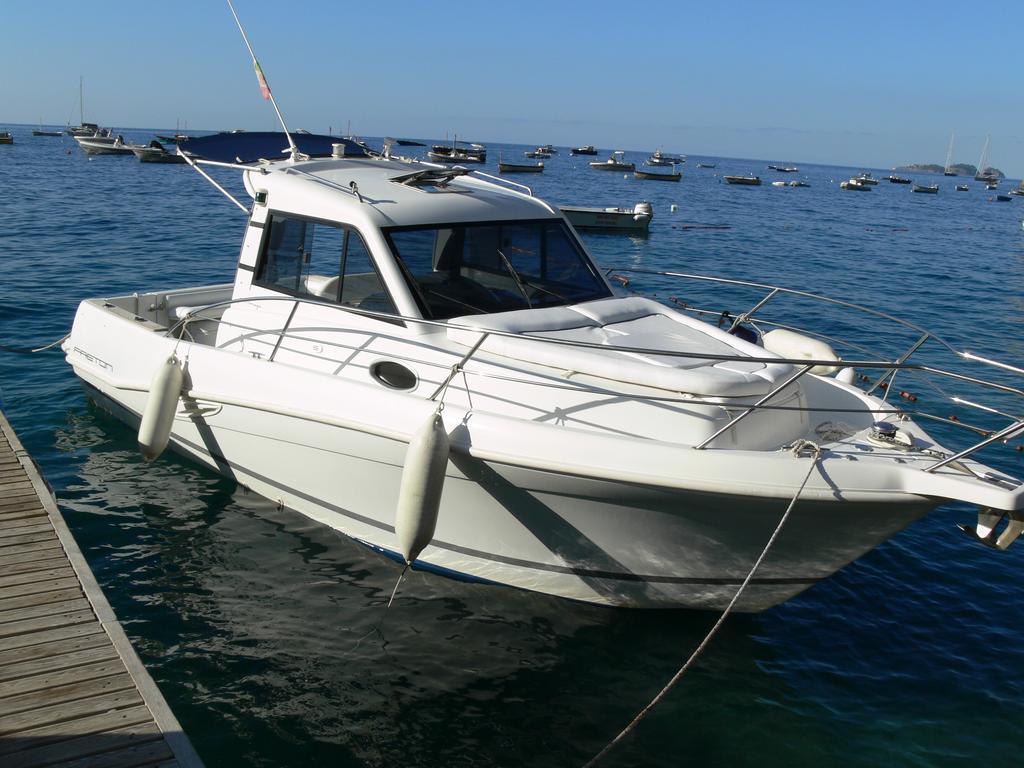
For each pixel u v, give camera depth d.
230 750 4.87
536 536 5.81
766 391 5.71
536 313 6.39
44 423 8.90
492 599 6.30
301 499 6.84
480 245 6.66
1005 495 4.91
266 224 7.07
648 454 5.20
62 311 13.44
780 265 25.84
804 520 5.28
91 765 3.90
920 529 8.12
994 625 6.55
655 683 5.64
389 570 6.58
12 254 18.58
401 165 8.20
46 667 4.53
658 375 5.55
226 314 7.30
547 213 7.10
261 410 6.43
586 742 5.12
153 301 8.84
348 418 5.91
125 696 4.36
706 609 6.20
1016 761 5.13
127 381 7.68
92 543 6.79
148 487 7.64
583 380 5.72
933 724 5.42
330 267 6.61
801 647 6.14
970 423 10.51
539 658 5.78
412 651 5.77
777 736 5.25
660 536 5.57
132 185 41.03
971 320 17.92
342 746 4.95
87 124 118.69
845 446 5.59
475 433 5.46
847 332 15.48
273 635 5.85
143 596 6.18
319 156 8.72
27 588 5.21
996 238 43.53
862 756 5.11
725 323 7.80
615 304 6.78
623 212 32.34
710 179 108.94
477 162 92.75
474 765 4.89
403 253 6.33
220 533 6.98
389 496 6.16
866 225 46.78
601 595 6.09
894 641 6.28
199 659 5.58
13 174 45.75
